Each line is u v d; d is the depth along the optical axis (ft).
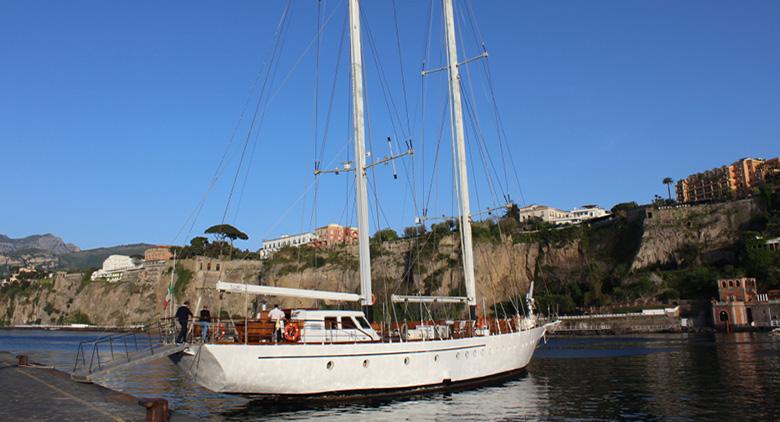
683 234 369.91
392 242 380.37
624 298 339.57
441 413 61.93
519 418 59.31
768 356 124.47
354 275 341.62
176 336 65.21
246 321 62.18
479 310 149.48
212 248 473.67
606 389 79.77
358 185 80.12
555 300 349.61
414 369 72.90
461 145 104.63
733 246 348.59
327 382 65.31
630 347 174.09
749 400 67.77
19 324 624.18
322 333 69.56
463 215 102.01
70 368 125.39
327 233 408.46
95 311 549.95
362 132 81.87
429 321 93.40
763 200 357.41
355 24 83.71
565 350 167.94
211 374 60.90
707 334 244.42
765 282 299.17
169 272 456.86
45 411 49.16
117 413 48.11
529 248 403.75
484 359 84.48
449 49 109.29
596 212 628.28
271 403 64.54
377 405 66.33
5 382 71.51
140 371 119.03
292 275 370.32
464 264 100.12
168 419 46.68
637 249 378.12
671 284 334.24
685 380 87.56
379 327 81.51
